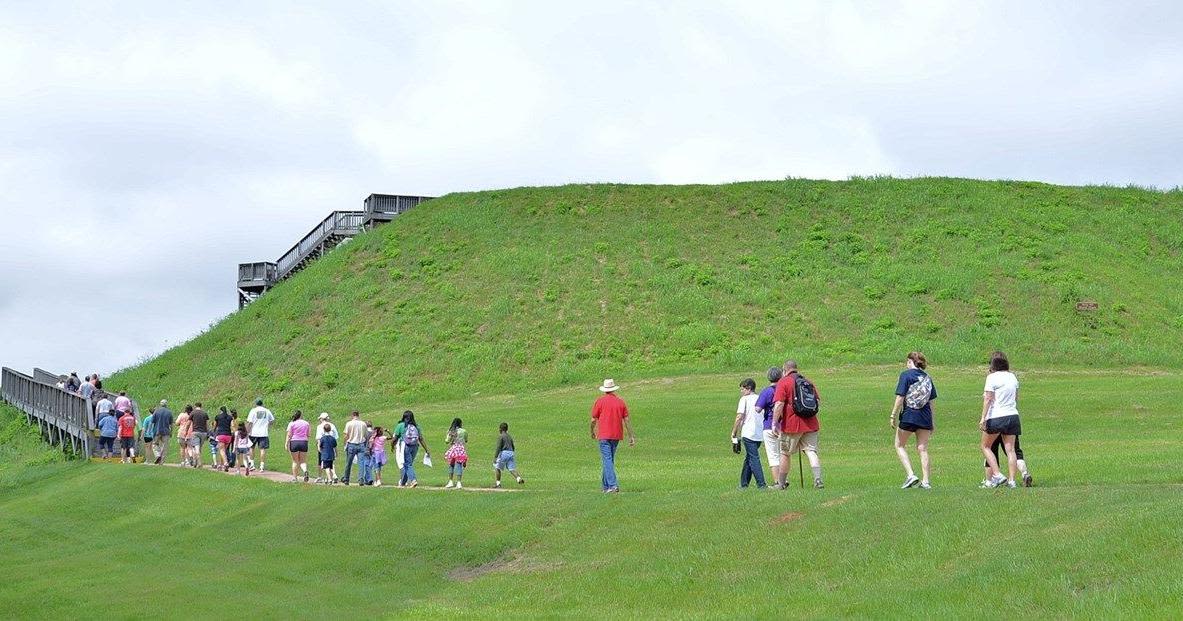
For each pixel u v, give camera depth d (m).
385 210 80.25
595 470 31.41
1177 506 15.71
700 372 55.19
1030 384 45.47
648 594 17.38
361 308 66.50
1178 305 64.62
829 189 79.25
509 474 31.23
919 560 16.31
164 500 31.30
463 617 17.42
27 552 26.75
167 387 63.56
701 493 21.97
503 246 71.31
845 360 55.75
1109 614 13.05
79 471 38.41
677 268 67.94
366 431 29.64
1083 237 73.06
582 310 63.47
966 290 64.06
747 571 17.48
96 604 19.70
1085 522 15.99
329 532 25.00
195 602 19.56
